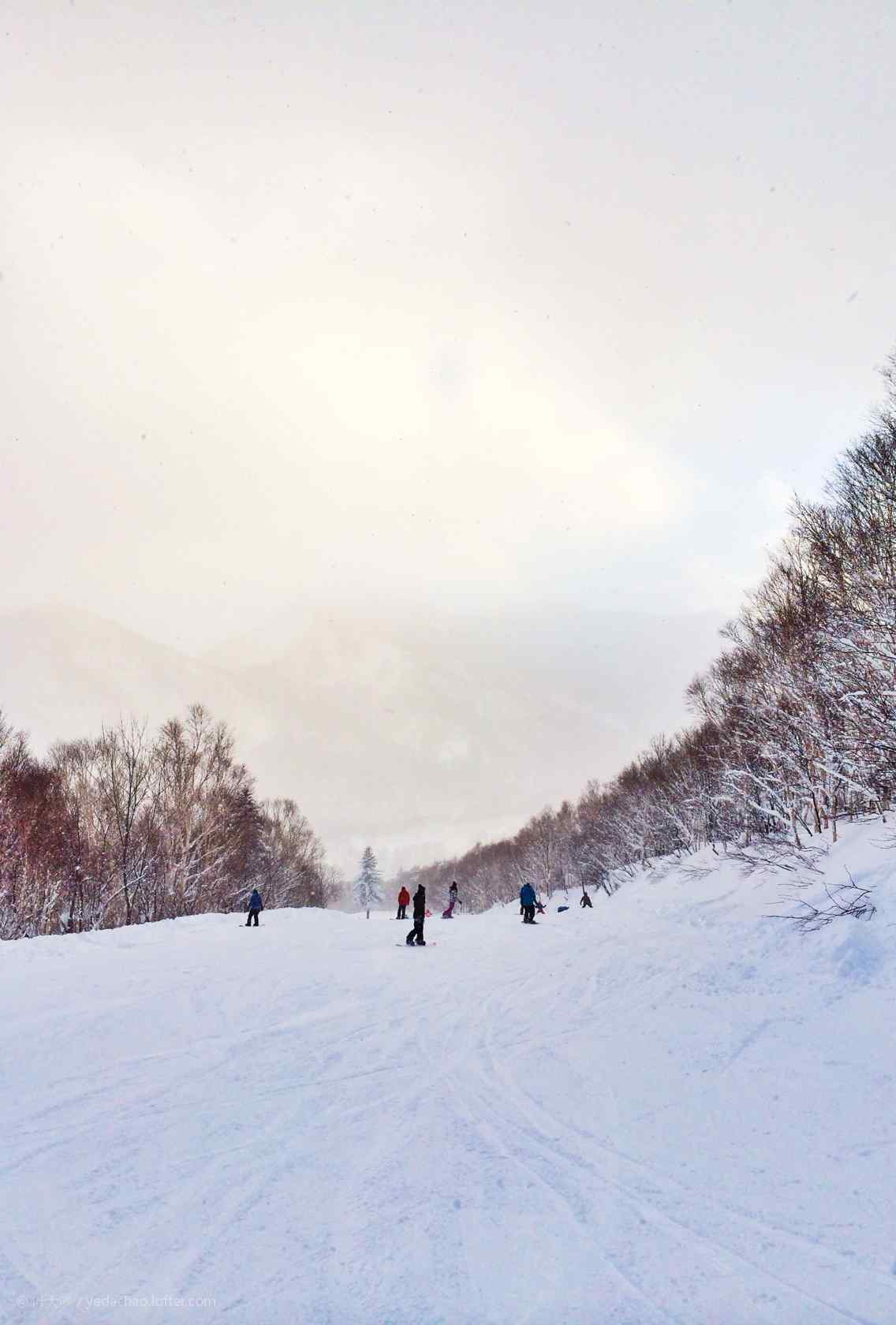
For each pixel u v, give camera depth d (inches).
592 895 2325.3
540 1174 171.5
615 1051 278.8
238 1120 211.0
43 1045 289.6
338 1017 361.1
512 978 467.8
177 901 1450.5
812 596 670.5
